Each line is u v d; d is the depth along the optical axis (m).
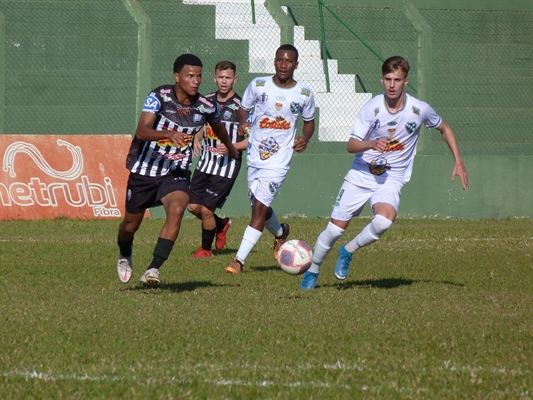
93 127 67.56
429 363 17.31
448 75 77.00
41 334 19.64
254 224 31.64
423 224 58.91
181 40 71.19
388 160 26.81
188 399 14.41
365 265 35.00
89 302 24.17
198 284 28.55
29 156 57.00
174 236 24.78
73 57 68.88
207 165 37.31
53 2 69.50
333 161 63.97
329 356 17.84
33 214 56.53
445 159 66.06
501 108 76.81
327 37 77.38
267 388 15.20
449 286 29.05
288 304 24.34
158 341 19.08
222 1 76.44
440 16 79.81
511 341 19.56
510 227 56.84
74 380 15.64
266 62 72.62
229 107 38.06
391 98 25.88
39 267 32.31
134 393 14.72
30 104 67.38
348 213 27.16
